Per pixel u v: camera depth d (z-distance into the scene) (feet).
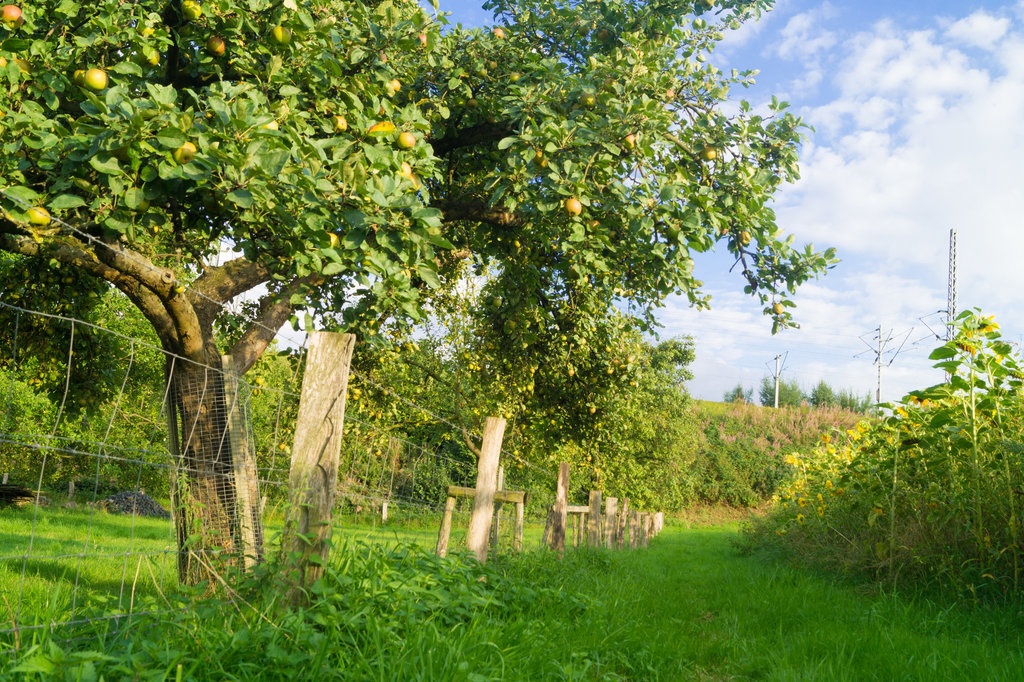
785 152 25.49
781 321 25.27
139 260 16.14
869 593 21.71
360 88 21.34
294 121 16.93
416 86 25.95
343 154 14.98
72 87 18.11
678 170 21.81
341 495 14.52
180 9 20.11
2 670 7.71
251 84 17.95
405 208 13.99
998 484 19.60
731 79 24.80
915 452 23.03
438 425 47.09
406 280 15.97
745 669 13.78
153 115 12.92
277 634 9.45
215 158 13.19
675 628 17.03
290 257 16.35
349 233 13.96
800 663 13.48
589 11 27.37
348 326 20.18
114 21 16.84
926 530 21.49
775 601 20.61
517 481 70.18
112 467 70.64
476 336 41.09
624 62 22.00
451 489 20.39
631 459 76.48
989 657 13.24
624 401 40.24
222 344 31.40
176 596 10.46
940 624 16.42
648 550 50.19
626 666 13.07
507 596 16.01
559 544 30.58
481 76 26.40
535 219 22.43
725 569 32.71
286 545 11.66
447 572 14.66
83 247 16.26
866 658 13.42
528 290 31.32
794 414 132.16
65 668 7.45
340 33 21.66
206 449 18.11
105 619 9.78
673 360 92.02
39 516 53.93
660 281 25.54
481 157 31.12
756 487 113.80
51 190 13.78
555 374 38.17
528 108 21.99
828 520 29.96
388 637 10.17
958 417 20.21
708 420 123.24
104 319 58.29
